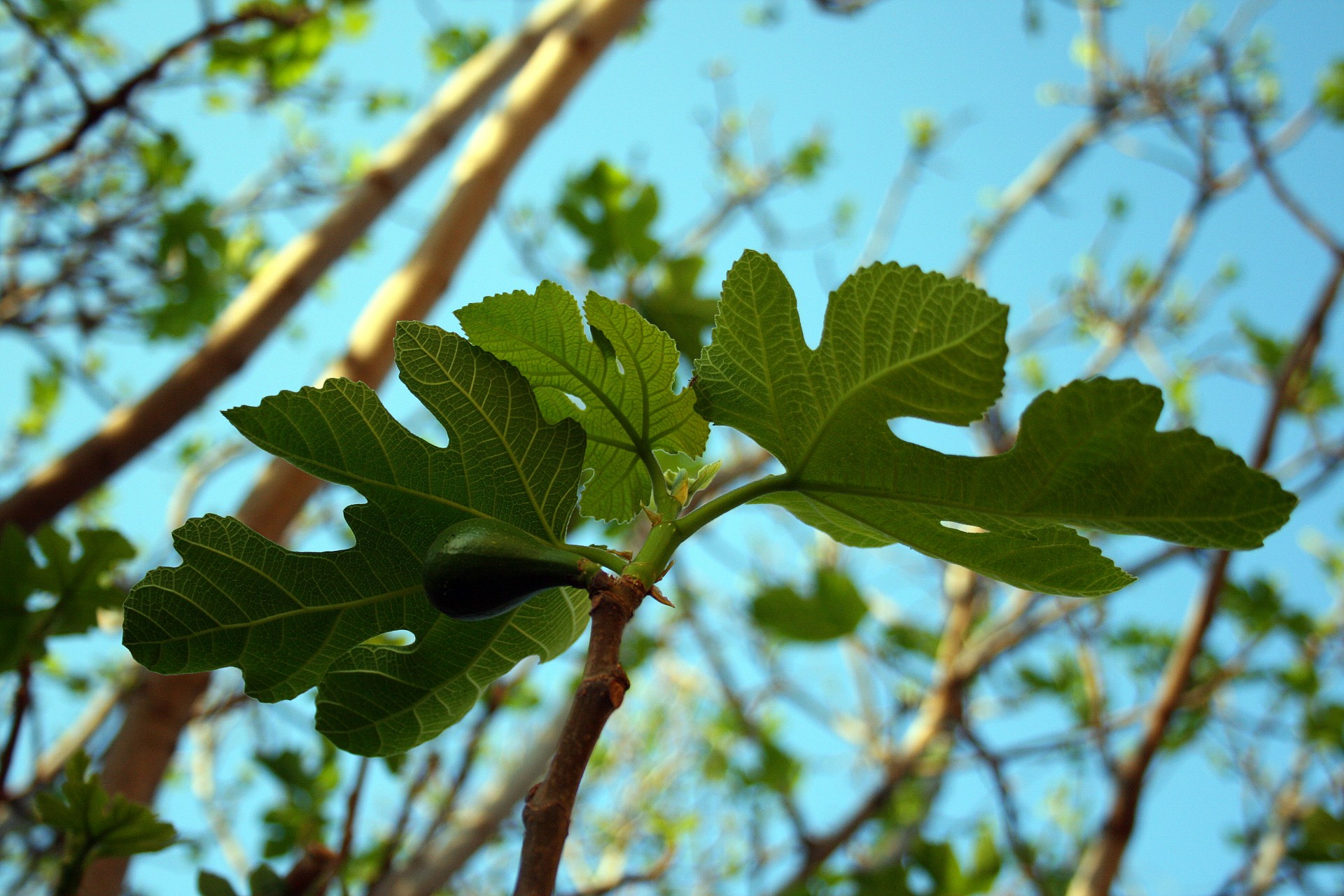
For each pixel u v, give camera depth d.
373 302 4.04
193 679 2.97
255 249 6.03
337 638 1.36
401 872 3.36
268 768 3.23
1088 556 1.31
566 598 1.40
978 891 4.76
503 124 4.58
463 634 1.37
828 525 1.45
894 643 5.91
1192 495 1.18
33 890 3.17
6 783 2.01
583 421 1.42
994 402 1.20
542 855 0.94
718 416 1.37
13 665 2.15
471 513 1.33
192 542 1.28
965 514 1.30
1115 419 1.17
